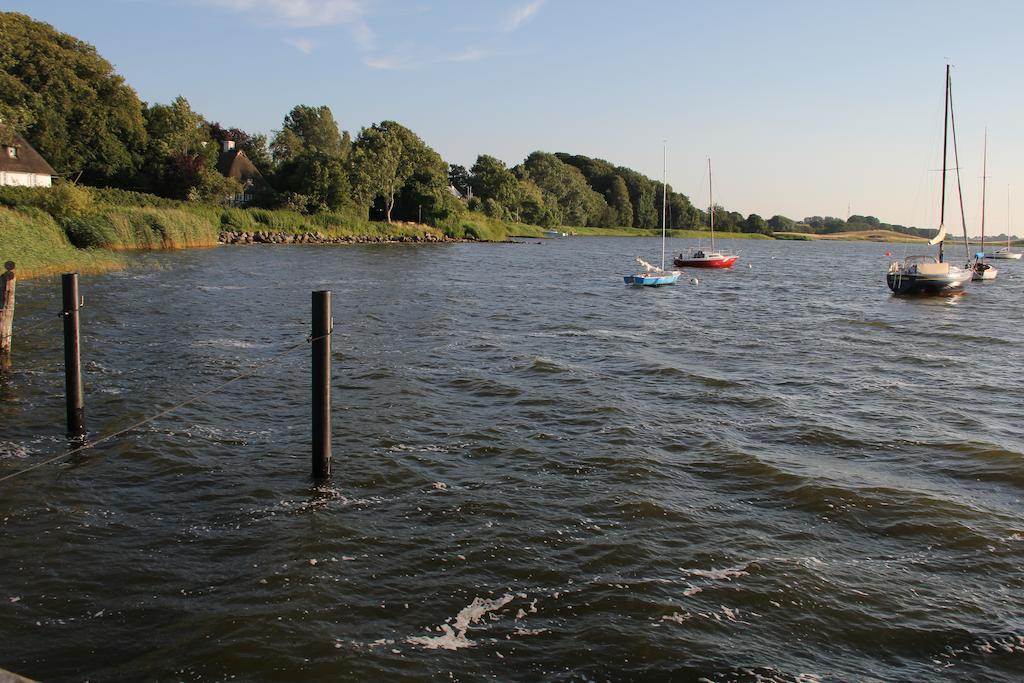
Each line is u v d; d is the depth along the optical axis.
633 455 13.21
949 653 7.67
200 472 11.99
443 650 7.48
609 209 179.50
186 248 65.62
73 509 10.48
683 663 7.37
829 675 7.26
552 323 30.34
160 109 92.62
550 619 8.09
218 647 7.35
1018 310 38.81
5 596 8.20
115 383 17.42
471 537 9.91
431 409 16.09
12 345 21.08
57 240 45.47
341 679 6.95
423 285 45.03
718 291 48.09
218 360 20.34
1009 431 15.38
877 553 9.78
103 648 7.35
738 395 18.03
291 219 90.19
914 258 48.25
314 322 11.31
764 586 8.84
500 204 142.12
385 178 106.12
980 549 9.92
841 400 17.91
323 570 8.92
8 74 77.62
